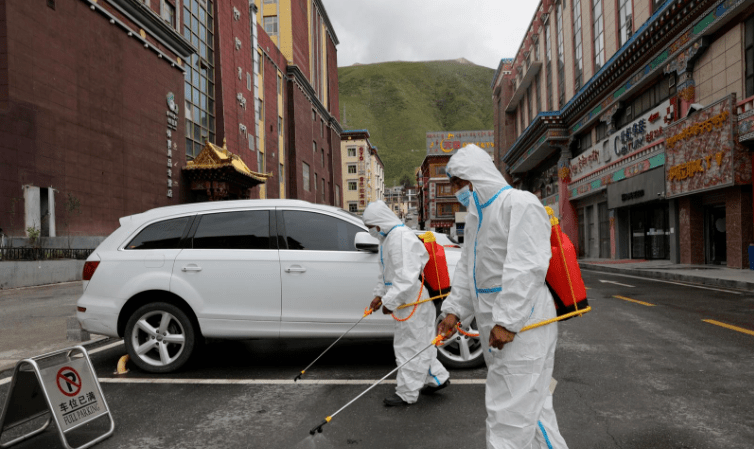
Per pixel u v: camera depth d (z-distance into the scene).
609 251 26.83
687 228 18.38
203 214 5.20
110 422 3.50
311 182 52.47
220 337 4.95
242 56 35.09
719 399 3.87
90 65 19.58
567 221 31.70
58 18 17.98
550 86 35.56
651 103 21.61
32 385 3.24
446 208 72.31
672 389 4.13
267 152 40.00
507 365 2.23
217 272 4.95
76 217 18.52
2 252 14.78
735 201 15.57
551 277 2.32
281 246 5.02
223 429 3.49
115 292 5.00
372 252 4.88
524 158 37.62
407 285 3.63
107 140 20.44
